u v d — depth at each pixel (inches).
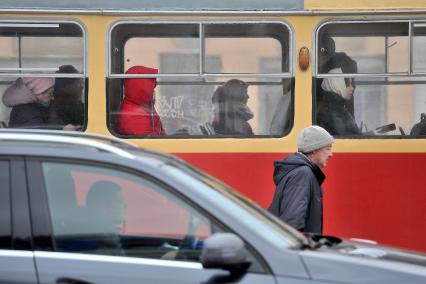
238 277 642.8
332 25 1240.8
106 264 650.8
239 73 1238.9
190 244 659.4
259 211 724.7
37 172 668.7
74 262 650.2
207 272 645.3
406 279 661.9
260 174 1239.5
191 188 671.1
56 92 1239.5
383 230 1239.5
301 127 1240.8
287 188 999.6
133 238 663.1
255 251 652.7
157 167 678.5
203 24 1236.5
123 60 1239.5
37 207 661.9
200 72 1237.7
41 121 1243.2
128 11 1230.9
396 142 1240.8
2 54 1234.6
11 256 648.4
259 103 1243.8
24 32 1233.4
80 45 1235.2
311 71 1238.9
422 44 1239.5
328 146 1019.9
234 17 1235.2
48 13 1229.1
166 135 1242.0
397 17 1239.5
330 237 816.9
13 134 697.6
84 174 672.4
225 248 629.0
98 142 703.7
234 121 1248.2
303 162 1009.5
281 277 645.3
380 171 1240.8
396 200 1240.8
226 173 1240.8
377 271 663.8
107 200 669.9
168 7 1234.6
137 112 1247.5
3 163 669.9
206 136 1242.0
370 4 1237.7
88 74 1234.6
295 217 984.9
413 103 1242.0
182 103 1243.2
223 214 662.5
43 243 655.8
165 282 642.8
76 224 663.8
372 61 1242.0
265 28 1239.5
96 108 1237.7
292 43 1237.7
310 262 655.8
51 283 641.0
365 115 1247.5
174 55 1237.7
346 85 1247.5
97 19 1234.6
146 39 1237.7
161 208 668.1
